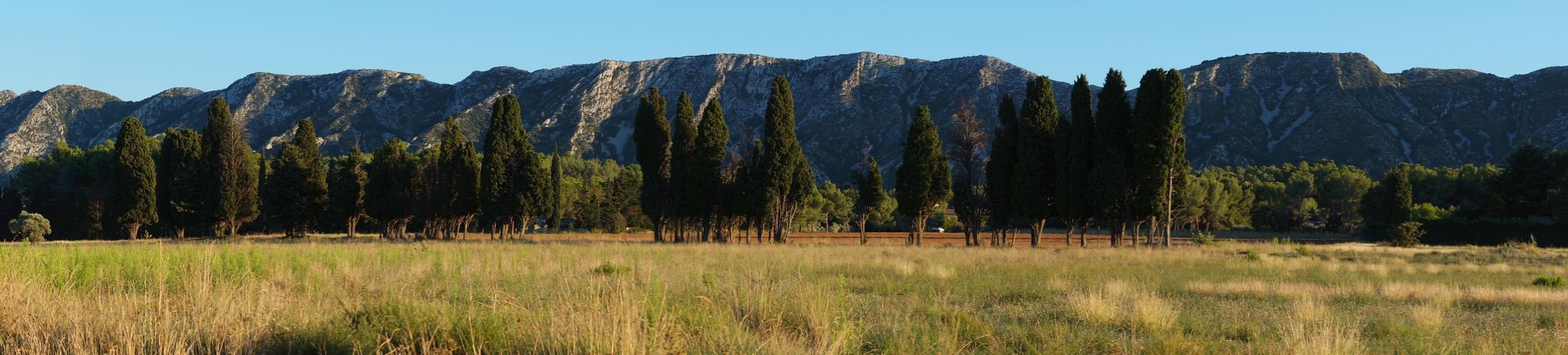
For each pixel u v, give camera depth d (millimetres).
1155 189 38531
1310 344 7316
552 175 77062
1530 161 66500
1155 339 8031
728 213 48719
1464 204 69562
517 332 6719
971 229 45438
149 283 11484
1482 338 8438
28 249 14086
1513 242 39438
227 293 8812
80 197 73688
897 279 16219
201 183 58562
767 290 9727
